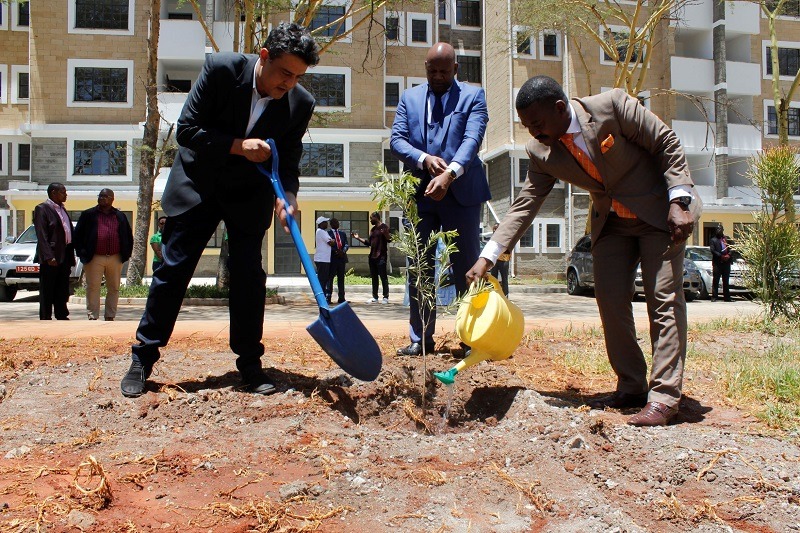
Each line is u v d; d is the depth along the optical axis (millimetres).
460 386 3580
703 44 29094
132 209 25969
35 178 25766
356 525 2059
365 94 27688
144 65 26031
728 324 6527
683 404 3447
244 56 3166
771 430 2984
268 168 3314
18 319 9703
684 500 2303
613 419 3084
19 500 2115
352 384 3508
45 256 8414
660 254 3174
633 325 3428
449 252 3500
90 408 3072
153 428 2900
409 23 28859
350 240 27781
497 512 2176
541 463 2578
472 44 30797
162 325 3344
